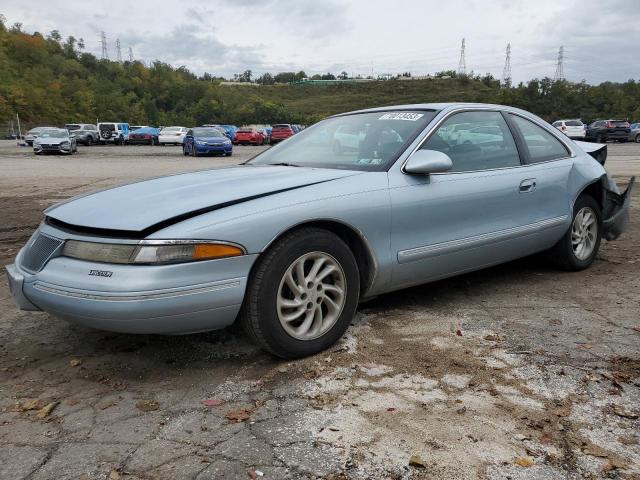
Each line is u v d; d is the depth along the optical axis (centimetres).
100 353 334
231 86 14450
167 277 271
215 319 288
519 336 349
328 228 332
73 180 1345
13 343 351
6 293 451
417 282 379
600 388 283
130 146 4038
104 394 284
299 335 313
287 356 312
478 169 406
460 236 386
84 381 299
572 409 263
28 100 7806
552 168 460
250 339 323
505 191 414
